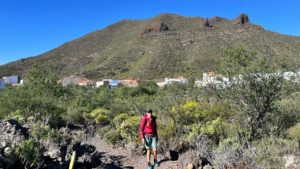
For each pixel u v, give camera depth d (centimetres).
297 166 688
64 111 2003
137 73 11988
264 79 1055
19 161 728
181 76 10025
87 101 2767
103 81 10350
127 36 18788
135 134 1256
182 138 1123
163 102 1647
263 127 1074
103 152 1138
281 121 1134
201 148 955
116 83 10338
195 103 1355
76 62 16162
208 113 1284
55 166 801
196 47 13275
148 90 4500
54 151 869
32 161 739
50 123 1630
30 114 1634
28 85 2792
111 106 2420
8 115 1597
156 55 13138
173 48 13575
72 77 12519
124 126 1303
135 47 15250
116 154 1112
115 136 1271
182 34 15112
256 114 1075
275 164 719
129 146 1151
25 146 756
